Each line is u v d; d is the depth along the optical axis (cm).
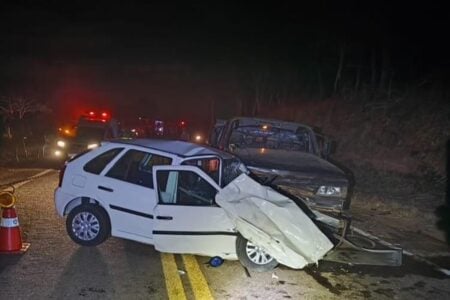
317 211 812
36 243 775
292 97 3731
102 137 2086
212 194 732
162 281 634
